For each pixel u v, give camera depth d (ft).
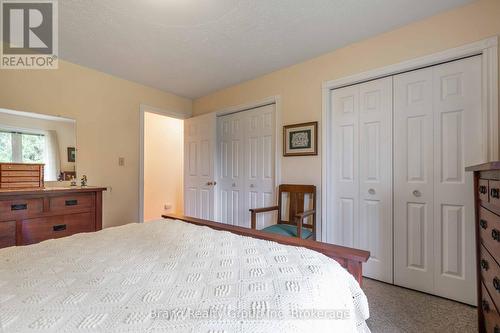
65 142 8.36
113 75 9.64
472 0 5.51
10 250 3.49
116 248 3.61
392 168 6.85
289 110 8.89
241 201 10.64
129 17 6.02
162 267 2.93
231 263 3.04
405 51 6.48
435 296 6.14
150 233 4.41
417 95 6.48
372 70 7.02
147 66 8.86
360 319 2.79
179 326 1.85
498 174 3.14
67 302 2.14
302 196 8.18
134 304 2.13
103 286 2.46
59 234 7.02
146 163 14.30
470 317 5.27
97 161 9.16
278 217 8.61
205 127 11.47
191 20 6.16
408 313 5.43
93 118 9.07
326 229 7.90
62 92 8.32
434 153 6.22
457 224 5.90
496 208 3.22
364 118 7.37
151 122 14.62
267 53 7.93
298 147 8.54
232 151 11.09
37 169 7.71
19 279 2.59
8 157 7.21
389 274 6.85
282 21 6.23
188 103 12.57
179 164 16.16
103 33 6.74
